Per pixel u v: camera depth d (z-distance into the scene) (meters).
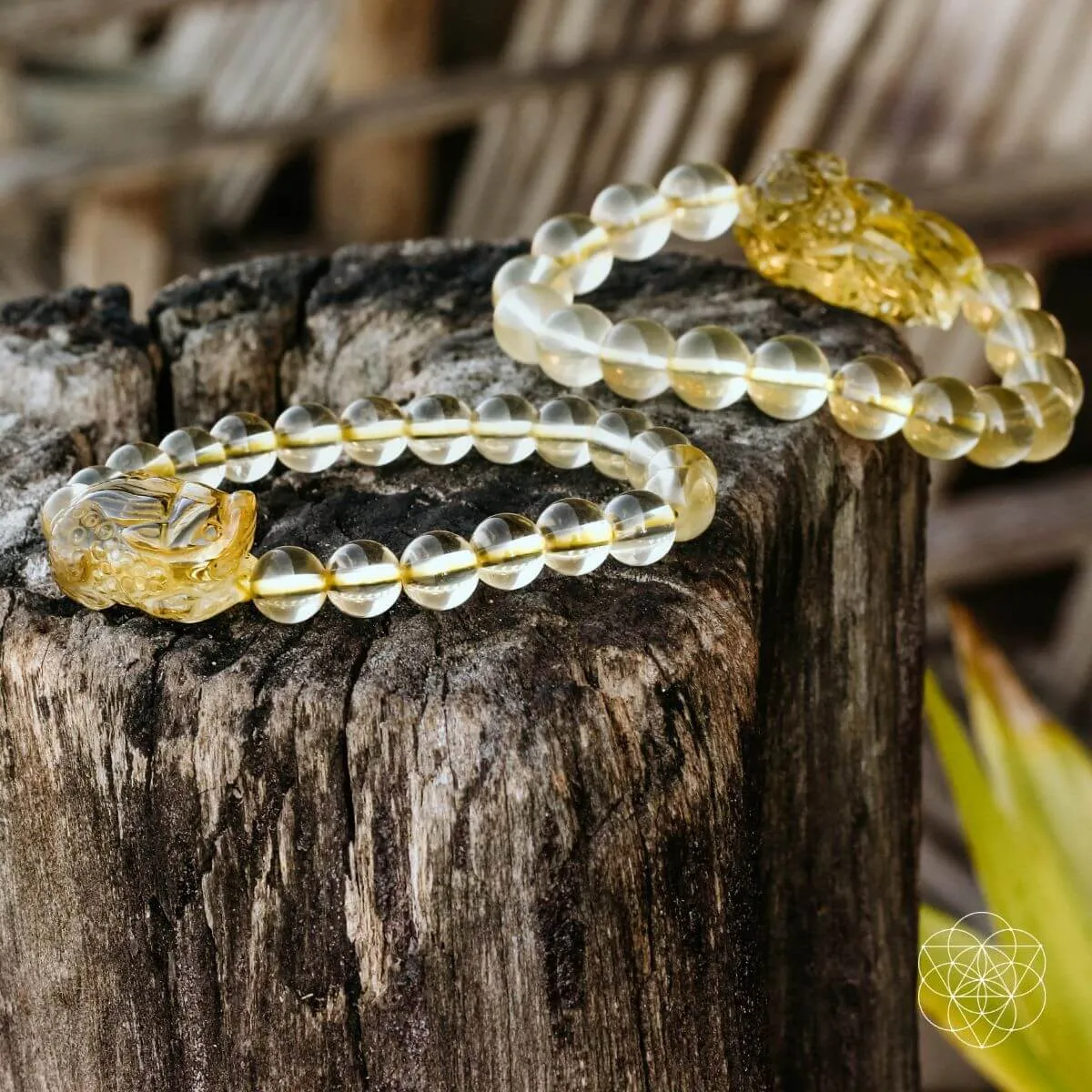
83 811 0.38
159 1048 0.39
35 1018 0.40
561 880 0.37
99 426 0.43
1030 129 0.78
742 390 0.42
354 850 0.37
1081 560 0.95
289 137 0.96
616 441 0.41
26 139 1.11
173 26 1.44
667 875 0.38
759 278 0.46
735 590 0.39
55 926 0.39
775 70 0.99
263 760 0.37
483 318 0.45
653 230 0.45
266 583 0.38
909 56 0.85
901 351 0.44
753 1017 0.40
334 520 0.41
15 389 0.43
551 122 1.13
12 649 0.38
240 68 1.31
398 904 0.37
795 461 0.42
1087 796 0.46
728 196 0.45
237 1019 0.38
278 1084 0.39
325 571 0.38
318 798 0.37
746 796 0.39
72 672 0.38
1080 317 1.06
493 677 0.37
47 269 1.21
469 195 1.21
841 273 0.44
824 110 0.90
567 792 0.37
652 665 0.38
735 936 0.39
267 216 1.38
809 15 0.97
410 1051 0.38
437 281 0.46
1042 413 0.44
